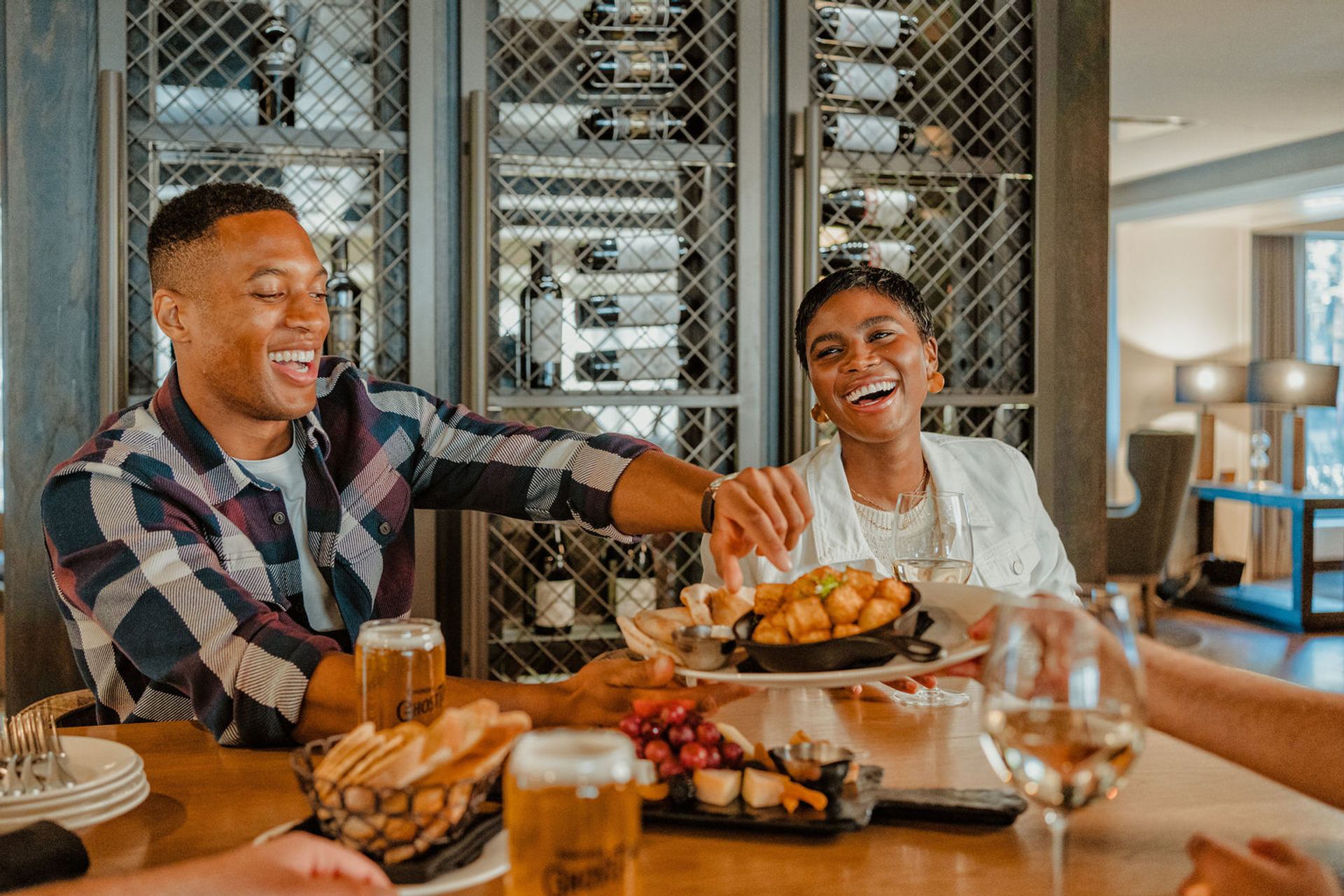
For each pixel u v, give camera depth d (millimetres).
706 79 2162
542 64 2084
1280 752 860
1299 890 591
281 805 861
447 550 2090
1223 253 7238
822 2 2186
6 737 898
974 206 2303
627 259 2102
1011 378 2328
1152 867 727
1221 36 4180
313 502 1478
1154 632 5027
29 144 1884
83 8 1897
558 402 2055
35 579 1912
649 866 726
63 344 1910
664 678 913
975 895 683
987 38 2275
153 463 1322
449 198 2061
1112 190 7230
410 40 2000
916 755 960
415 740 697
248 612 1087
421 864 682
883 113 2232
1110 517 4891
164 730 1092
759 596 1043
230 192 1379
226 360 1358
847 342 1719
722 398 2146
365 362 2039
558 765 548
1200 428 6859
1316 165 5879
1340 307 7344
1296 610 5391
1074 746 639
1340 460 7152
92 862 743
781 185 2207
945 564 1284
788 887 694
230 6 1929
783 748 865
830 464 1817
